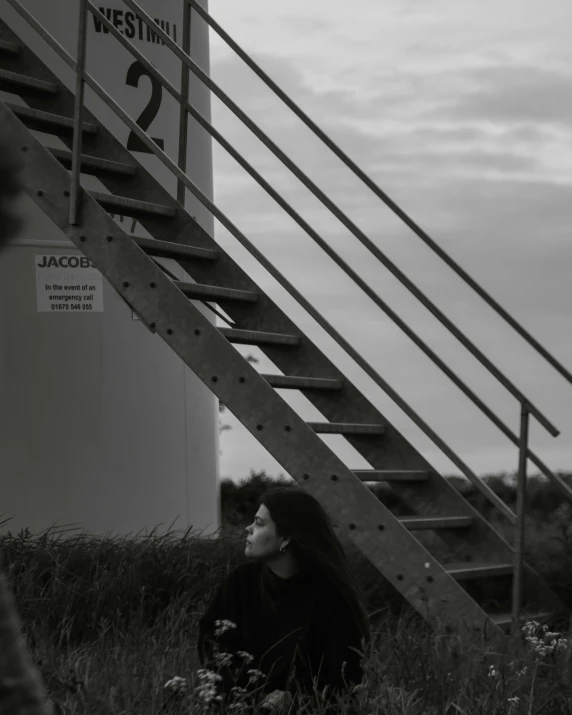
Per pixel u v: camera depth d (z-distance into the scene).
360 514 5.21
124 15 8.09
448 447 5.86
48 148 5.97
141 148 8.11
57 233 7.70
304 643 3.70
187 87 6.54
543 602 6.07
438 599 5.21
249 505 10.15
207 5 8.90
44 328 7.63
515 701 3.72
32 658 4.24
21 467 7.51
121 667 4.12
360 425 6.01
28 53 6.72
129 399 7.95
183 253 6.02
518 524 5.59
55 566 5.95
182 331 5.34
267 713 3.56
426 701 3.95
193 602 5.79
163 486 8.12
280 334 6.08
